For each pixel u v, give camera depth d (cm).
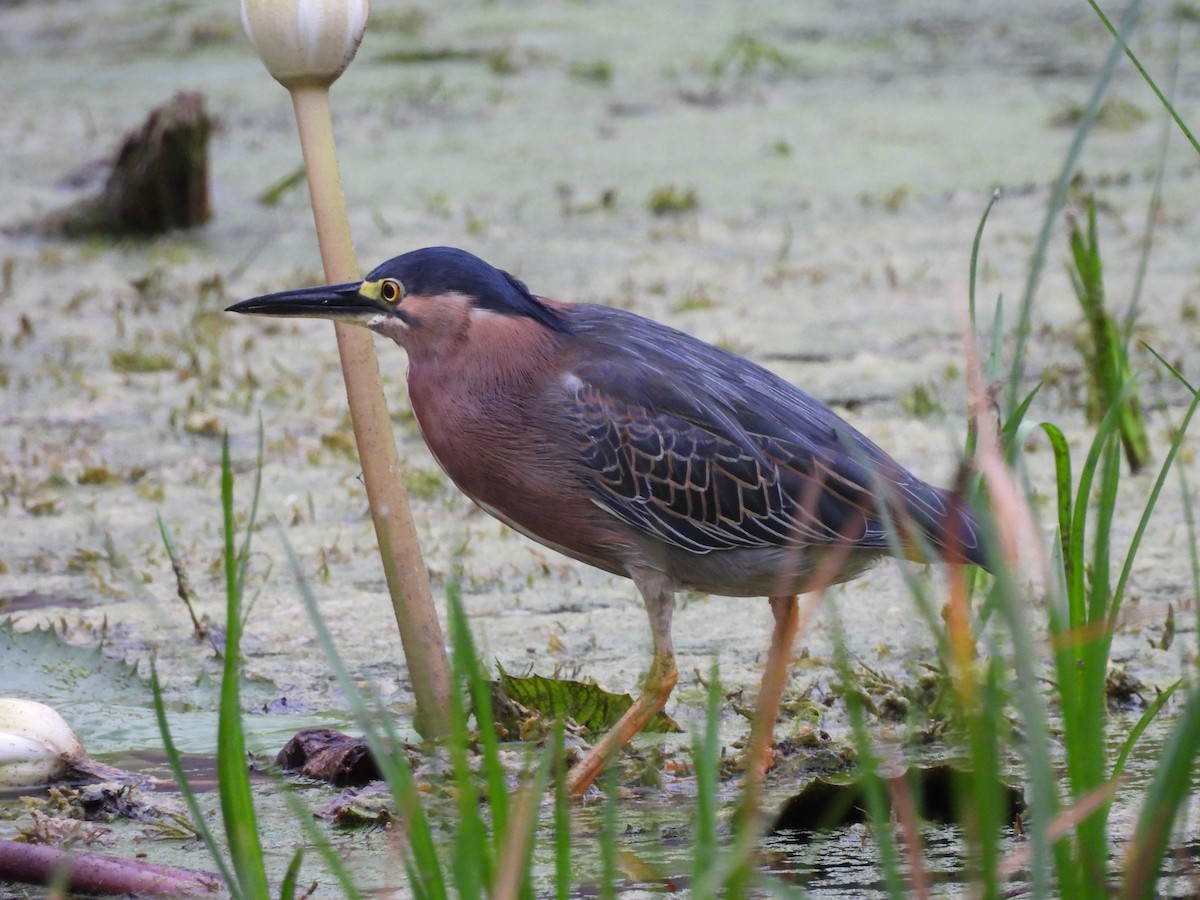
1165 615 1009
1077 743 544
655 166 2478
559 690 870
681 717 891
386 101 2934
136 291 1877
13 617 1038
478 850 523
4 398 1539
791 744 830
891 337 1664
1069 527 761
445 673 838
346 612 1052
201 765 830
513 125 2762
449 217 2202
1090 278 1260
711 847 520
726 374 866
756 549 843
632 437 837
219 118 2666
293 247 2091
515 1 3981
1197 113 2659
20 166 2498
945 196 2264
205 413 1480
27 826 752
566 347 853
